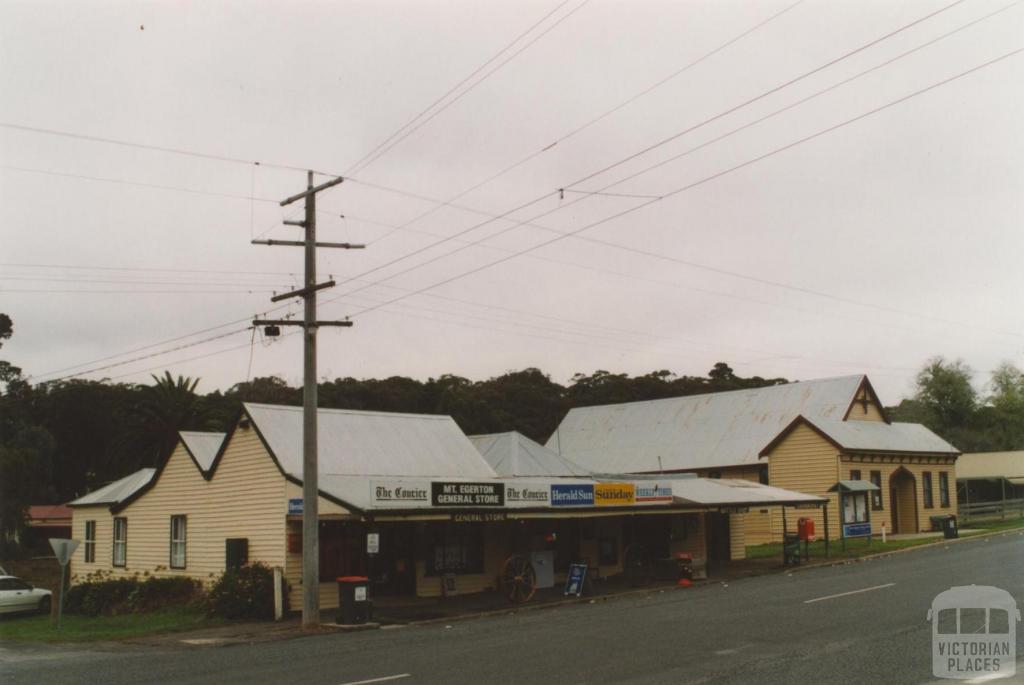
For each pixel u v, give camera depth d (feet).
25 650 62.23
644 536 111.24
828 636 51.44
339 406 245.65
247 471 89.04
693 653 47.62
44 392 243.19
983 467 209.87
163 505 102.06
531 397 267.59
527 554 94.58
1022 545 112.47
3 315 224.74
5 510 174.29
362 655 51.78
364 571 86.28
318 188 76.64
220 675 46.37
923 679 39.06
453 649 52.54
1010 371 259.19
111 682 45.42
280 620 77.56
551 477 107.04
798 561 111.75
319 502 79.97
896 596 68.13
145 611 91.86
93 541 116.67
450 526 92.58
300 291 75.31
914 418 257.14
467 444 103.24
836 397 161.79
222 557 91.09
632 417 189.98
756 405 170.81
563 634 57.41
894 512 157.79
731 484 124.57
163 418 180.96
